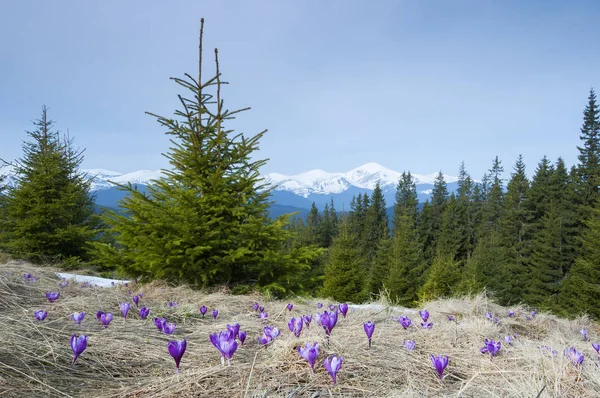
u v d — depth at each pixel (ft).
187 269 18.95
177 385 5.71
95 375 6.37
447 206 171.73
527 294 98.12
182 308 12.37
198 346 8.20
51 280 16.78
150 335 8.86
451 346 8.70
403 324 9.69
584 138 134.31
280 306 14.78
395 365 6.77
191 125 20.43
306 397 5.20
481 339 9.57
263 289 19.11
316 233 204.64
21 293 12.12
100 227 39.83
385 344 8.18
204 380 5.86
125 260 19.95
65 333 8.23
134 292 16.12
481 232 157.69
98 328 8.94
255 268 19.90
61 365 6.56
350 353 6.95
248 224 18.99
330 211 238.48
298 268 20.62
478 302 17.79
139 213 18.44
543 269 97.76
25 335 7.66
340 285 63.67
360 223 218.38
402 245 96.68
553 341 10.60
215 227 19.99
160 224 18.04
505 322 14.65
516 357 7.74
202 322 11.10
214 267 19.06
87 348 7.44
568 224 106.42
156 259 18.31
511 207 137.80
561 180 138.82
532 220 136.15
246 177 21.18
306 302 17.30
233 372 6.12
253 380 5.76
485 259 76.84
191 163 20.45
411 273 80.43
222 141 20.06
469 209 183.01
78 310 10.79
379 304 17.99
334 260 65.62
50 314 9.91
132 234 18.88
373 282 94.43
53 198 35.78
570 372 6.86
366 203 228.43
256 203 21.76
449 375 6.57
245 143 20.57
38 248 33.45
